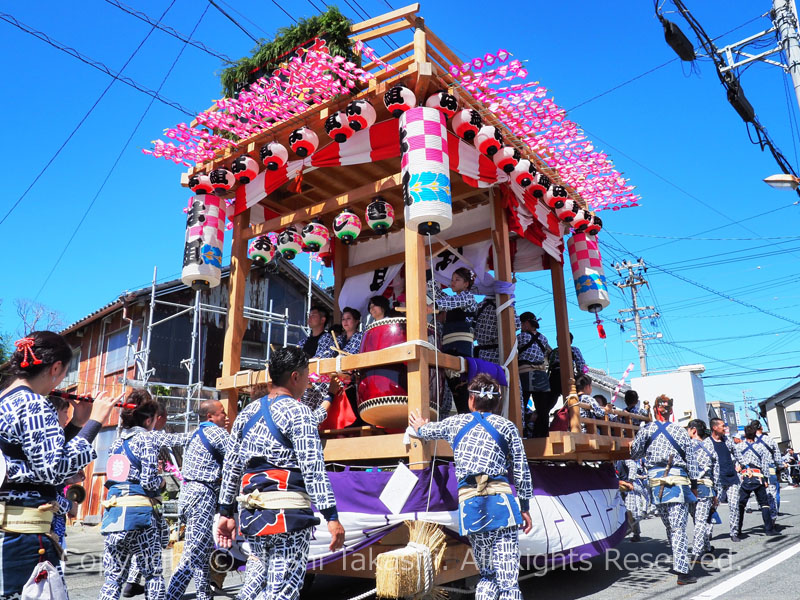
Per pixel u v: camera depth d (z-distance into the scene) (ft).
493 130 16.70
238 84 20.52
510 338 18.80
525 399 22.40
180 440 14.12
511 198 19.88
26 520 7.10
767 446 30.17
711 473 21.77
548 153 19.35
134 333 53.98
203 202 20.03
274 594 8.48
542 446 17.12
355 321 19.88
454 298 17.52
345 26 18.04
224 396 18.51
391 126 17.38
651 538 30.14
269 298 62.44
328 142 18.75
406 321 15.85
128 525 12.75
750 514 40.50
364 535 13.56
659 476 18.06
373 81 16.43
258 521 8.60
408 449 14.28
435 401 15.34
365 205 22.95
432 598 12.87
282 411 9.10
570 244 23.81
